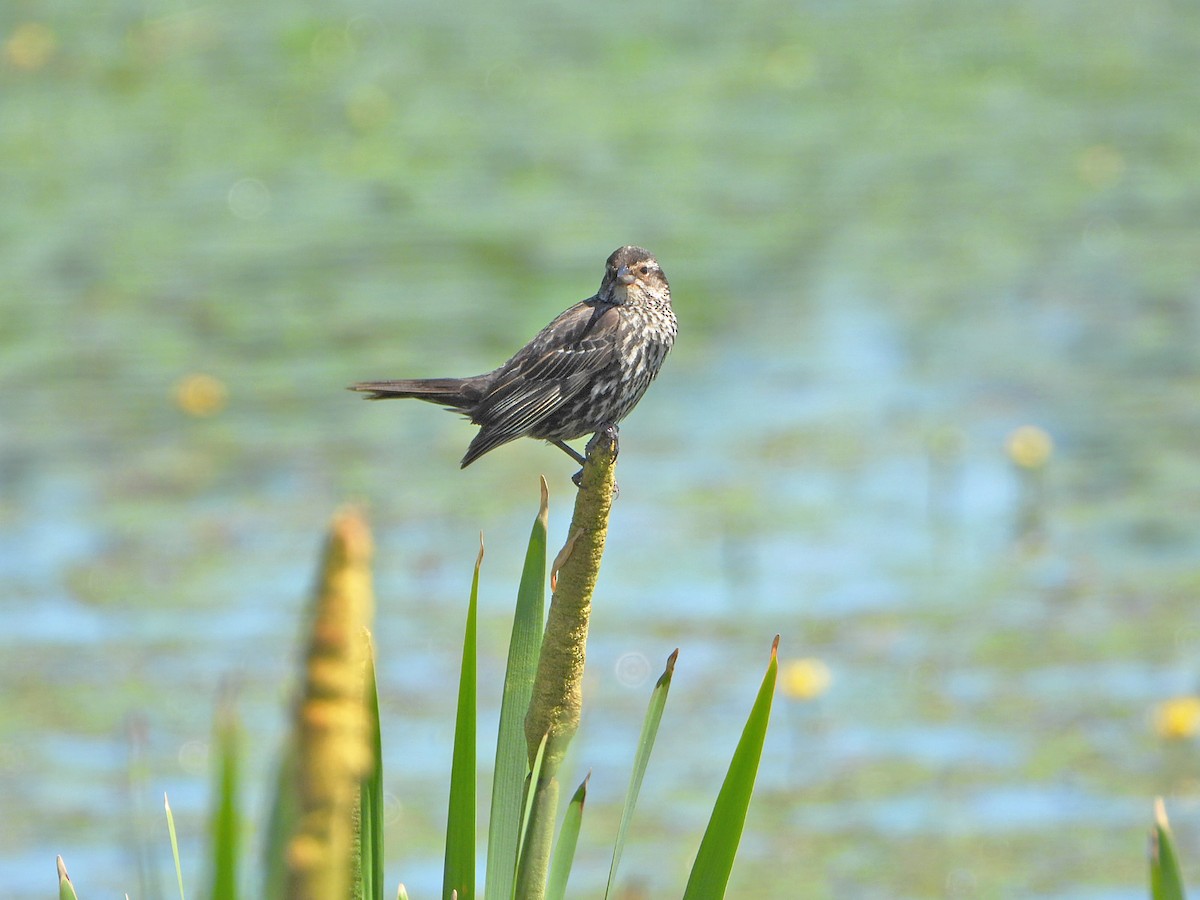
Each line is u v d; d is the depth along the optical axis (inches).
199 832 404.8
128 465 598.9
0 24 1087.0
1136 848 398.3
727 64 1062.4
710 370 681.6
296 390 652.7
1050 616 503.5
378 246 785.6
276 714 456.8
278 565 536.4
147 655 482.3
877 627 498.3
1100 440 614.9
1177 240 796.6
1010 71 1040.2
